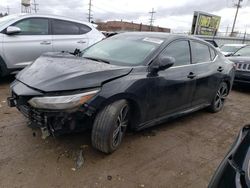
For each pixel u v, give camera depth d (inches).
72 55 147.9
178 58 155.7
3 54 219.9
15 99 120.0
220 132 168.4
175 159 127.6
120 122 122.9
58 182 102.5
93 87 110.0
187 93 162.2
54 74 114.1
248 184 58.0
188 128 169.8
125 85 118.8
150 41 151.7
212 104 202.1
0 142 128.0
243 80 285.4
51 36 249.8
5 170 107.0
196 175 116.0
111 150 122.1
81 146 129.3
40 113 107.9
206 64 181.2
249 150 67.2
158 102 140.7
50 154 120.8
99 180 105.6
